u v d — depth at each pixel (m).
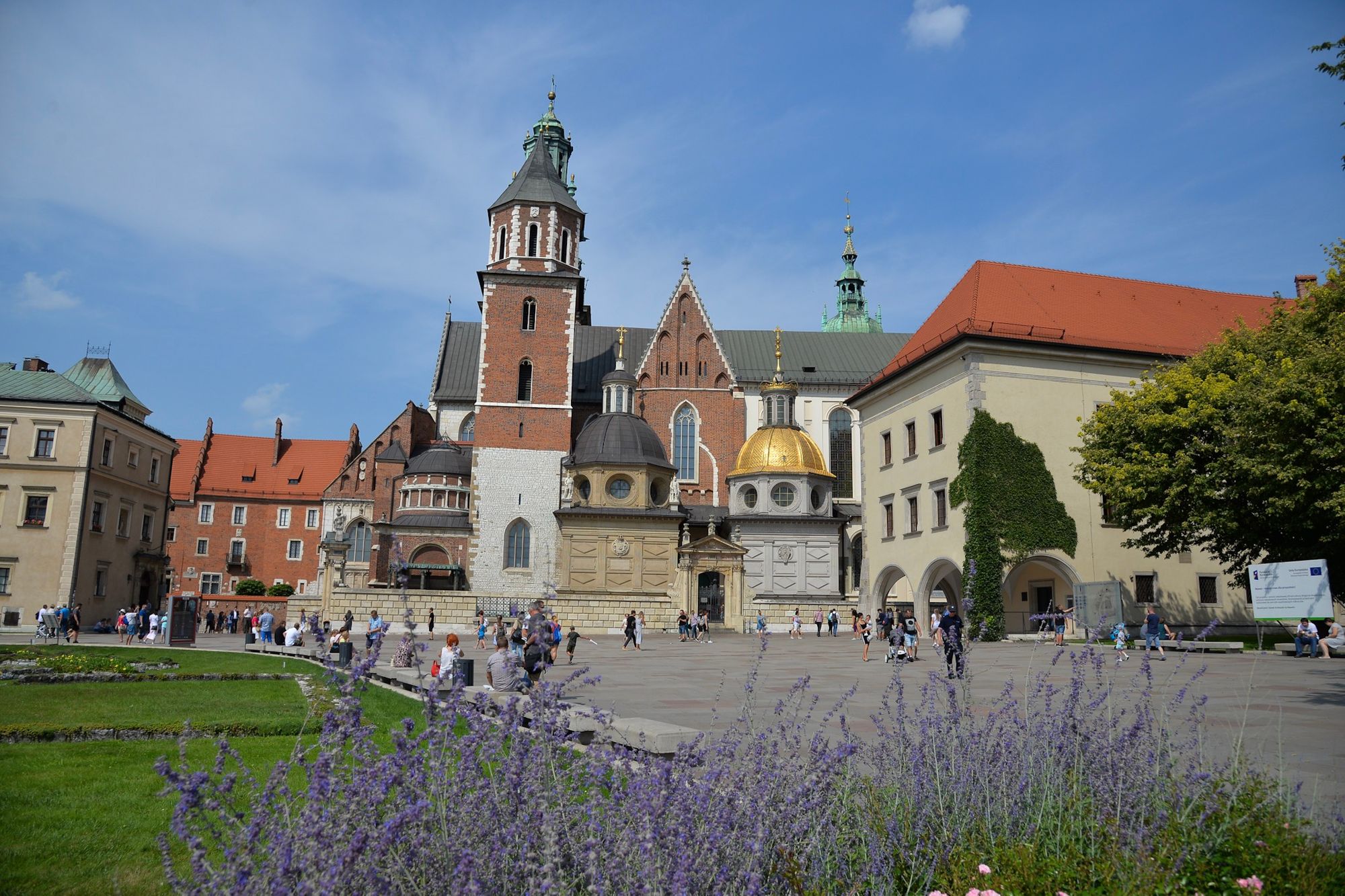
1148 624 35.09
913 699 19.62
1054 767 8.09
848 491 77.00
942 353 47.88
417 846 5.30
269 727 14.98
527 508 68.75
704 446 75.62
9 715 16.53
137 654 35.88
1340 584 36.66
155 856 8.14
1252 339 40.19
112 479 65.75
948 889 6.39
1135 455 39.56
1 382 62.84
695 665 31.92
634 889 5.20
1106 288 53.53
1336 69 18.31
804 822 6.54
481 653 38.75
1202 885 6.50
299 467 103.50
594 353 82.81
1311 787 10.49
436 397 79.56
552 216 73.50
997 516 44.66
